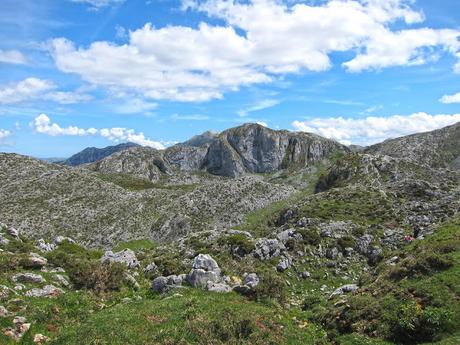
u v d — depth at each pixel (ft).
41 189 422.41
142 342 69.46
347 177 513.04
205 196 429.79
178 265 139.64
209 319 76.38
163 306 85.66
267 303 99.50
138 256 183.93
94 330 73.67
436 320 73.97
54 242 159.53
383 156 533.55
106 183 464.24
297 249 165.99
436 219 189.78
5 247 122.21
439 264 92.63
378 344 75.31
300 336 80.23
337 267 158.20
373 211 222.07
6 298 83.25
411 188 260.83
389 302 85.56
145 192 457.27
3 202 387.75
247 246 166.91
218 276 111.14
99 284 107.14
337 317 90.53
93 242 341.21
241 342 71.51
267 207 422.00
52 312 83.20
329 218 213.25
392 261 120.98
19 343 70.44
